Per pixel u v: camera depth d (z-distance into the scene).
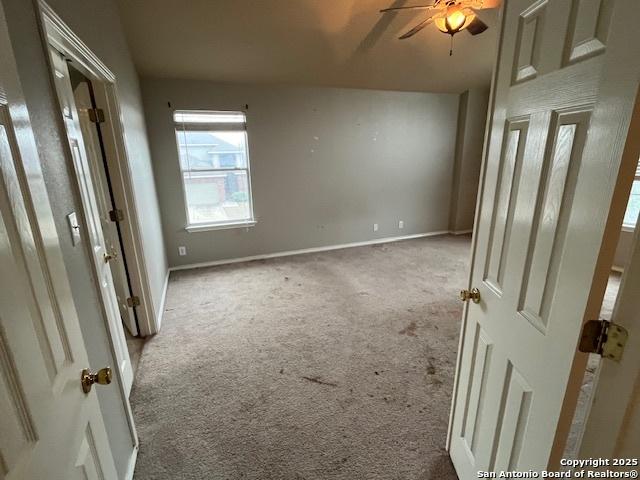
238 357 2.35
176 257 4.12
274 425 1.76
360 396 1.96
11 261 0.57
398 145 5.00
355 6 2.88
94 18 1.78
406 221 5.43
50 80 1.07
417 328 2.71
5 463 0.50
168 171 3.84
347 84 4.29
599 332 0.70
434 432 1.70
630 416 0.66
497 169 1.08
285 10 2.83
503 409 1.06
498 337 1.09
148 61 3.24
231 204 4.29
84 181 1.65
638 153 0.59
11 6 0.88
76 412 0.78
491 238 1.13
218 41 3.12
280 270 4.08
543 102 0.84
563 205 0.77
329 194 4.75
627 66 0.59
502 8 1.03
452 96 5.14
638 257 0.62
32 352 0.61
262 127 4.11
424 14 3.03
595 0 0.67
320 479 1.47
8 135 0.60
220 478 1.48
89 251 1.27
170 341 2.56
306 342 2.53
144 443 1.65
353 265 4.24
